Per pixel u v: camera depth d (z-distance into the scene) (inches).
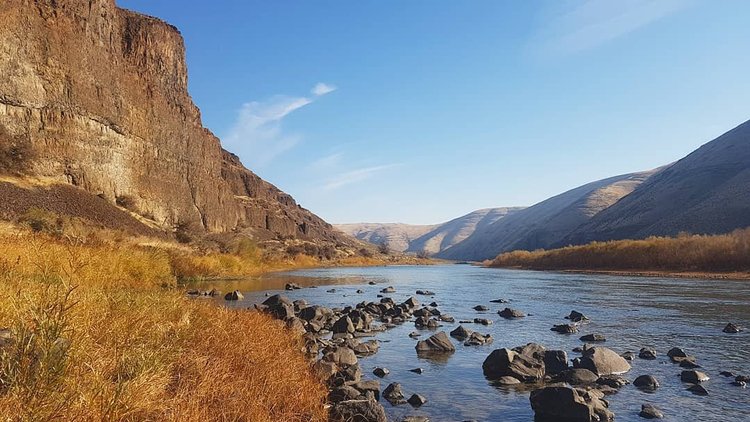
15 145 2089.1
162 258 921.5
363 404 329.7
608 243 3171.8
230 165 6958.7
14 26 2251.5
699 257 2407.7
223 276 1690.5
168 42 4141.2
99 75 2839.6
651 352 558.9
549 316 925.2
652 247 2723.9
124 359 237.3
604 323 814.5
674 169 6875.0
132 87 3329.2
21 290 309.4
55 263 530.3
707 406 376.2
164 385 237.5
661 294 1333.7
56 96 2442.2
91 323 272.7
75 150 2497.5
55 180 2265.0
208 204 4404.5
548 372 486.0
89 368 216.5
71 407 179.0
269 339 437.1
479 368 504.4
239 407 251.8
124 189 2940.5
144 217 2942.9
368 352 586.2
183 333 332.2
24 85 2268.7
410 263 6486.2
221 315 457.1
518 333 727.1
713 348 599.2
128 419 195.2
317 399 331.6
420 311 956.6
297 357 420.8
